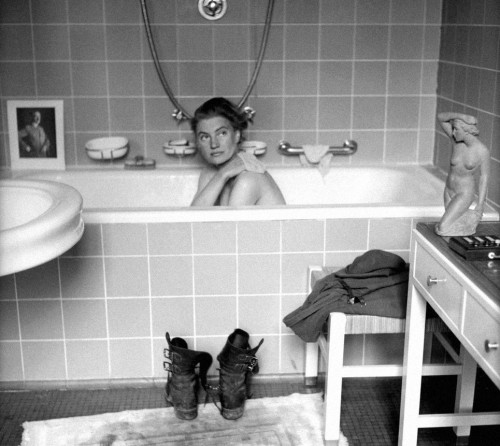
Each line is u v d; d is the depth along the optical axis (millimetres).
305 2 2883
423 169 2955
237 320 2309
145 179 2941
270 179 2568
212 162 2699
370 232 2285
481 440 1994
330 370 1878
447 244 1567
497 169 2322
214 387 2180
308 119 3006
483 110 2459
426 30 2947
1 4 2830
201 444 1965
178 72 2922
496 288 1305
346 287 1906
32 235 1373
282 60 2936
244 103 2926
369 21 2922
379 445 1979
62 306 2256
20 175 2883
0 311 2252
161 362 2320
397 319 1857
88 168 2996
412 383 1748
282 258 2271
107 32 2871
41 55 2885
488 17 2406
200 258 2246
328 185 3000
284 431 2027
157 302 2271
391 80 2988
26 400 2238
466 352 1885
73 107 2943
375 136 3033
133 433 2023
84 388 2312
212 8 2844
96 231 2197
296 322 1903
